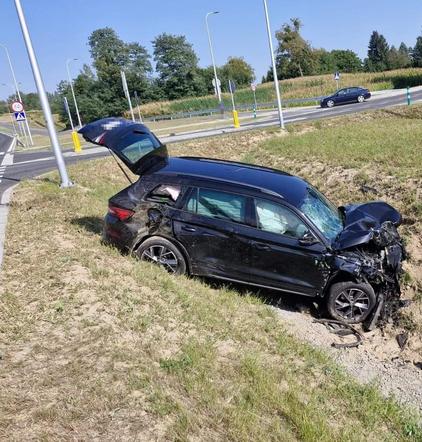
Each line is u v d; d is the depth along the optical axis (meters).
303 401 4.33
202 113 54.66
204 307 5.80
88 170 16.12
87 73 88.44
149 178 7.04
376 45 109.25
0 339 4.49
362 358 5.97
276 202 6.52
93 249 7.16
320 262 6.41
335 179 12.45
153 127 40.19
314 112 33.88
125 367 4.13
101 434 3.32
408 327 6.49
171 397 3.79
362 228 6.60
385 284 6.70
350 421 4.36
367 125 21.41
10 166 21.61
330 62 89.94
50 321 4.88
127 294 5.67
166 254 6.89
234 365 4.62
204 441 3.44
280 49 78.94
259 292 7.11
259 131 23.02
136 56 87.81
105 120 7.81
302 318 6.75
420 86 50.56
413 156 13.08
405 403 5.11
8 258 6.69
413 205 9.30
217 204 6.68
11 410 3.47
